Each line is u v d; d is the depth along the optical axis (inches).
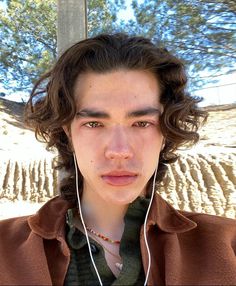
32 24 136.3
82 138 12.5
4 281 12.5
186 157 86.7
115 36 13.1
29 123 14.9
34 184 84.3
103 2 99.9
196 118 14.4
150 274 12.4
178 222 13.7
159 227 13.3
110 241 13.2
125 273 12.4
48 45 138.5
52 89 13.2
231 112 129.1
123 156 12.0
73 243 13.0
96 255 12.8
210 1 81.5
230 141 98.7
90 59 12.5
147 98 12.6
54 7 137.1
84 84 12.6
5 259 13.1
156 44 13.4
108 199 12.3
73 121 12.9
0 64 140.4
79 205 13.3
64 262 12.6
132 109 12.3
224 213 69.4
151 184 13.7
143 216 13.4
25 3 136.6
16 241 13.8
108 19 97.9
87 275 12.7
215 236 13.6
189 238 13.7
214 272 12.7
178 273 12.4
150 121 12.6
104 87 12.4
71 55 12.8
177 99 13.4
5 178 86.8
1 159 95.3
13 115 147.1
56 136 14.2
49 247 13.2
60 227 13.2
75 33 34.2
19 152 106.6
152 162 12.6
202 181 78.4
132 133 12.4
